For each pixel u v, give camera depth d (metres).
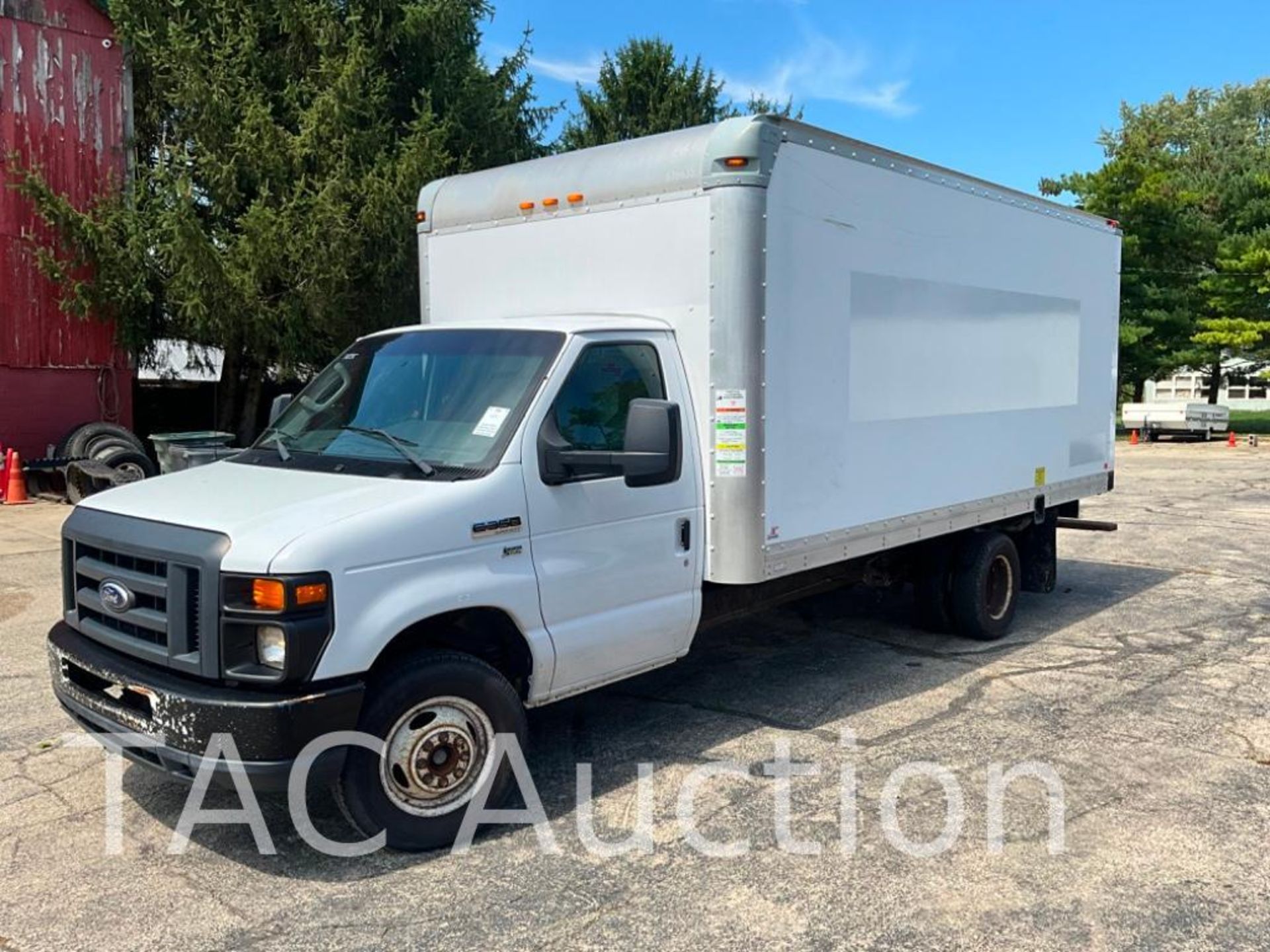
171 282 15.97
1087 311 8.78
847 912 3.85
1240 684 6.75
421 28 17.44
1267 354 33.06
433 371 5.09
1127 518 14.66
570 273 5.81
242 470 4.91
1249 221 31.78
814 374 5.68
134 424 19.08
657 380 5.21
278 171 16.12
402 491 4.28
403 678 4.16
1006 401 7.64
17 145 15.74
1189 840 4.45
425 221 6.57
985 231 7.26
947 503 7.01
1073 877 4.11
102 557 4.41
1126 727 5.90
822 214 5.66
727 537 5.27
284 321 16.53
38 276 16.03
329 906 3.90
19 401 15.99
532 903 3.92
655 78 26.59
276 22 16.89
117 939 3.68
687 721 5.96
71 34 16.19
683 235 5.28
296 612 3.80
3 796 4.89
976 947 3.62
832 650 7.59
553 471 4.61
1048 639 7.96
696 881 4.08
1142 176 31.59
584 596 4.77
